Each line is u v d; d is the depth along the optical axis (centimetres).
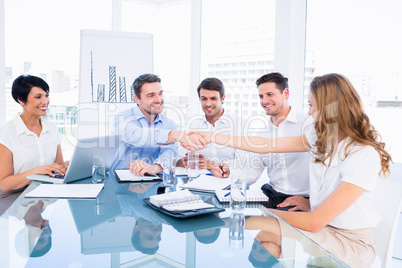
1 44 300
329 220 127
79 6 347
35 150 202
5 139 191
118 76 320
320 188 151
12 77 313
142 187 158
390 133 255
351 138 141
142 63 325
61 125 346
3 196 177
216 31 348
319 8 277
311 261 82
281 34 287
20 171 197
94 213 117
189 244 91
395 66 250
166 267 76
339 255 123
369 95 262
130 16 371
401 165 250
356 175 131
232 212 122
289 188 207
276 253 86
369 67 261
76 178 170
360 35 262
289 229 105
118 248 87
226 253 85
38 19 324
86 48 313
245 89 333
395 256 242
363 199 136
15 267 75
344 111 142
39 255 82
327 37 276
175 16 375
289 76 288
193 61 361
